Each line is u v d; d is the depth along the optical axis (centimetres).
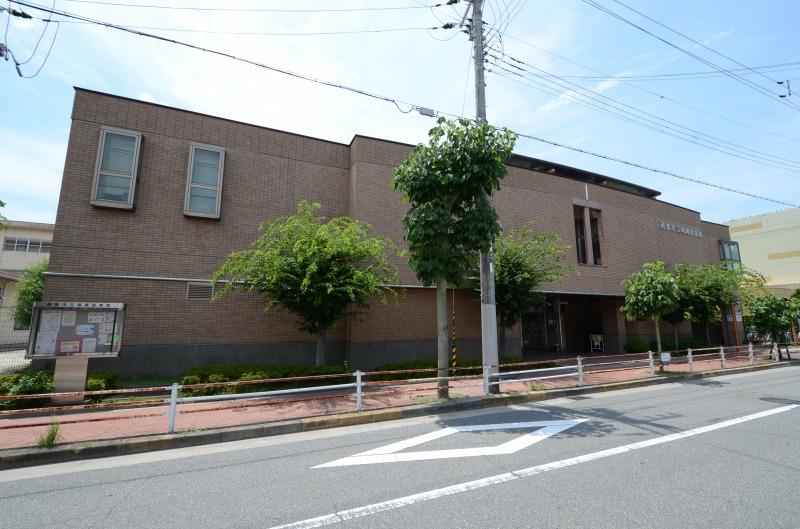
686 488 410
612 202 2038
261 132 1395
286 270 1050
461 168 893
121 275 1146
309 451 567
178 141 1270
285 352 1304
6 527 347
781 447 551
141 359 1138
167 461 537
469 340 1519
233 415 755
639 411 802
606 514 352
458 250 936
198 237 1255
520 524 335
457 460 507
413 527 333
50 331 895
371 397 936
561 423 704
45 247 2975
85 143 1153
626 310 1461
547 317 2303
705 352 2120
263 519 354
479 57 1088
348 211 1492
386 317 1391
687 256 2367
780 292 3142
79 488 439
